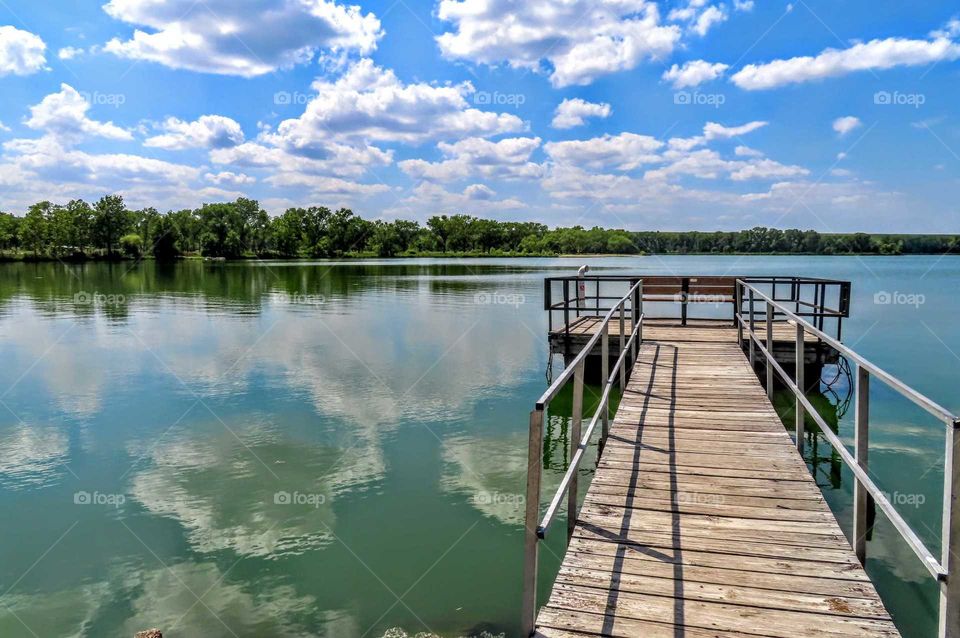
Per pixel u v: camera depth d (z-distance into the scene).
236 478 7.31
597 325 13.20
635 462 5.17
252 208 117.31
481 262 97.94
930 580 4.74
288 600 4.89
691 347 10.53
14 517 6.38
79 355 15.19
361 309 25.66
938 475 7.00
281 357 14.70
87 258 96.38
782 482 4.69
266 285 42.69
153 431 9.14
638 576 3.39
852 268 65.38
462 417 9.66
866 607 3.04
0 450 8.43
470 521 6.16
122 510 6.52
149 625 4.60
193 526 6.14
